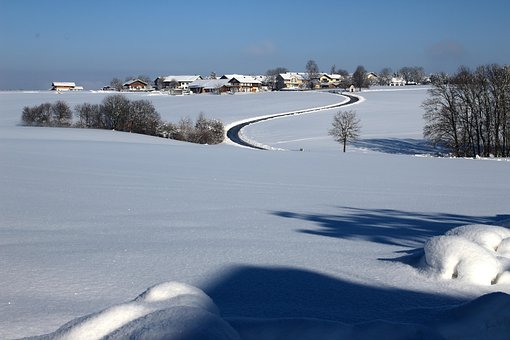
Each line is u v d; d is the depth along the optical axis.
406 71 186.88
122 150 28.36
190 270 5.25
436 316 3.46
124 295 4.39
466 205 12.04
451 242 4.68
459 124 49.25
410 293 4.19
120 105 62.66
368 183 16.92
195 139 58.12
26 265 5.50
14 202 11.19
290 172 20.16
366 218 9.84
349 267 5.20
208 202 11.80
